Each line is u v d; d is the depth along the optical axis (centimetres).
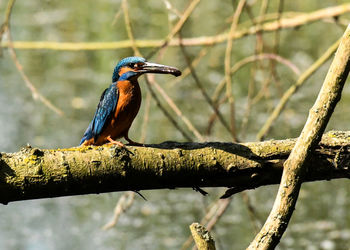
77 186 484
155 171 498
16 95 1833
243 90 1833
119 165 488
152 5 2438
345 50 416
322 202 1285
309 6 2312
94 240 1166
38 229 1214
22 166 469
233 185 522
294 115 1622
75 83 1919
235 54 2041
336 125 1609
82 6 2566
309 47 2119
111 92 638
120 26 2283
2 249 1123
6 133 1581
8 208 1315
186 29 2180
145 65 637
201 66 1967
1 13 2497
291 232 1182
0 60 2111
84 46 1054
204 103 1745
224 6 2520
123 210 745
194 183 515
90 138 695
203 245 387
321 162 512
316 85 1841
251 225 1205
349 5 955
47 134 1587
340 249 1110
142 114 1692
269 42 2131
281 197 420
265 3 911
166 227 1207
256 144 520
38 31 2281
